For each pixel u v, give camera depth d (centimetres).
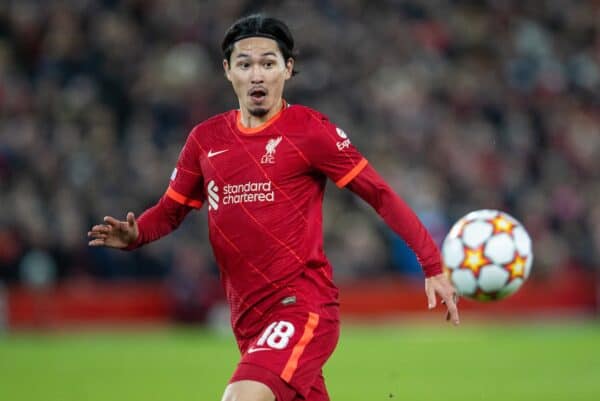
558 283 7344
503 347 5519
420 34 8762
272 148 2053
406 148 7631
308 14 8262
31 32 7306
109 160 6631
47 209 6203
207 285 6362
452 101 8325
